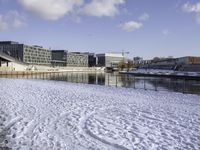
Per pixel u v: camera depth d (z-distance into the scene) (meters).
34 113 15.80
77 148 9.89
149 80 67.75
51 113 15.99
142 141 10.93
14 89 29.83
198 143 10.77
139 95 27.00
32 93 26.02
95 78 77.69
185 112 17.39
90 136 11.48
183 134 12.03
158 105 20.22
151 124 13.83
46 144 10.23
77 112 16.56
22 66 106.19
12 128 12.34
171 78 78.94
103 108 18.31
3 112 15.80
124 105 19.88
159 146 10.34
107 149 9.88
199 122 14.42
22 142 10.38
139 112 17.12
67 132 11.96
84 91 29.55
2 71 84.50
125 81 61.41
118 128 12.88
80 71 174.25
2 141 10.44
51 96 23.95
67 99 22.23
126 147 10.13
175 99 24.17
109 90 31.77
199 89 40.69
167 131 12.50
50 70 135.75
